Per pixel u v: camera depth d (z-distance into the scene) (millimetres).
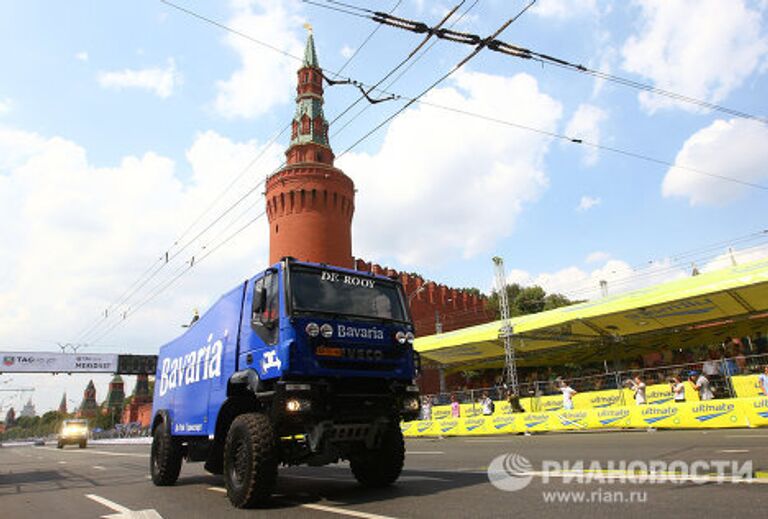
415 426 24812
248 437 6145
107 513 6457
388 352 6957
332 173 42188
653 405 16094
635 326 22766
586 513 4512
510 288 53062
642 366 28797
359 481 7445
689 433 13102
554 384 23672
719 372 17578
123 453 22891
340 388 6445
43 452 32312
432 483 7117
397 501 5816
